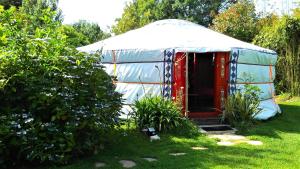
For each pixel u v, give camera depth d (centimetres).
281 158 660
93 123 616
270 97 1173
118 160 636
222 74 1028
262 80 1120
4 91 578
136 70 998
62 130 592
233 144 776
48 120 605
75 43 796
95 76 656
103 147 701
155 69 970
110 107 664
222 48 956
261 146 755
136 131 838
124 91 1012
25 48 618
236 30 2050
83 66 641
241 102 959
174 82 958
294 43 1581
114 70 1038
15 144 555
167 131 847
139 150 704
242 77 1031
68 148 589
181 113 905
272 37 1675
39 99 580
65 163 602
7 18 650
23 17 743
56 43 643
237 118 955
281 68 1644
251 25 2067
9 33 631
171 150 711
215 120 999
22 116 574
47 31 673
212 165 612
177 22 1196
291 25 1565
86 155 655
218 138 827
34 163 600
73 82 621
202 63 1091
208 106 1085
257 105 980
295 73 1592
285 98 1581
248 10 2219
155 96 909
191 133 846
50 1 1880
